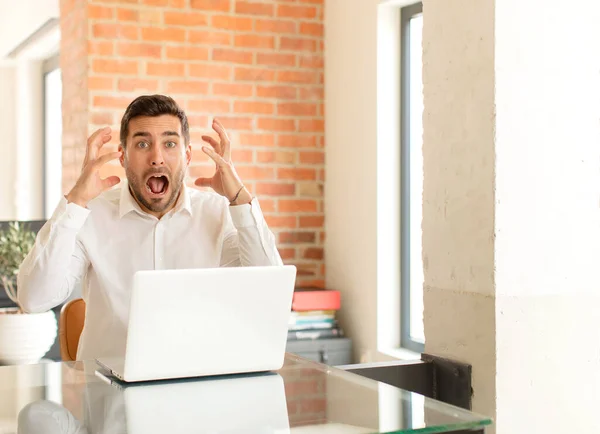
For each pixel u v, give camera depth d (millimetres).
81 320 2879
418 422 1423
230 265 2748
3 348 3650
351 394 1646
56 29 6668
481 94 2396
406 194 4004
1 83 8188
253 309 1812
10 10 6199
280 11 4344
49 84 8039
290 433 1349
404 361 2574
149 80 4102
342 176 4320
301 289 4266
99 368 1923
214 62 4215
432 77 2619
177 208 2645
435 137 2605
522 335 2395
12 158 8133
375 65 4008
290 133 4395
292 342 4027
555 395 2441
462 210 2486
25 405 1528
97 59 4016
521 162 2385
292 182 4406
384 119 4016
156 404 1547
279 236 4383
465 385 2459
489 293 2377
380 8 3992
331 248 4438
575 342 2469
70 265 2541
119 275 2605
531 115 2398
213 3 4203
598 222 2506
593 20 2490
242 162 4293
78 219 2369
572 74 2455
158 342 1731
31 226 4598
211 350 1788
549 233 2428
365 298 4129
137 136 2445
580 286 2477
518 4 2371
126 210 2600
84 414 1465
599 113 2504
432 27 2613
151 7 4094
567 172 2455
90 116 4008
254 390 1685
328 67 4418
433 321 2627
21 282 2424
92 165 2373
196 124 4191
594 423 2500
